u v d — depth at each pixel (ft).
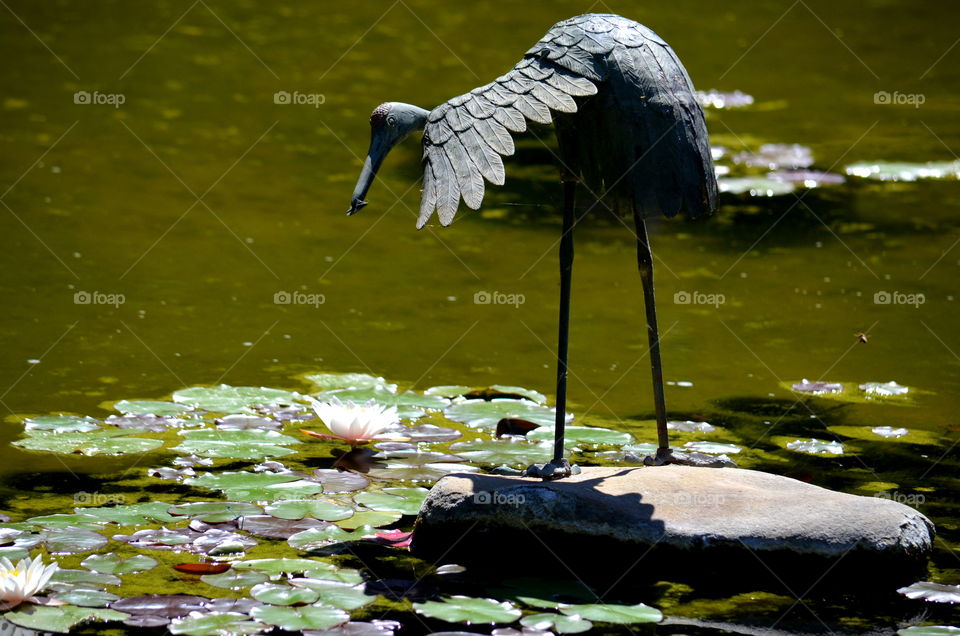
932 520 19.52
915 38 66.80
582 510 17.57
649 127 17.95
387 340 29.01
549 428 23.57
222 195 40.73
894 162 46.42
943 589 16.85
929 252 36.81
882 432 23.61
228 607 15.53
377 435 21.91
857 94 56.29
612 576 17.30
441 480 18.67
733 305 32.19
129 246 35.35
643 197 18.11
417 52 59.62
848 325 30.58
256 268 34.22
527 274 34.76
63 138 45.47
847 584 17.10
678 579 17.22
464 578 17.03
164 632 14.99
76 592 15.92
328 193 41.63
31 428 22.53
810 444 22.79
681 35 65.82
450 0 72.23
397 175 44.27
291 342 28.63
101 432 22.43
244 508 19.13
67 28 61.93
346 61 57.82
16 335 27.94
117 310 30.17
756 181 43.91
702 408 24.91
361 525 18.62
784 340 29.50
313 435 22.20
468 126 17.37
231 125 48.47
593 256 36.73
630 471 19.21
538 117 17.29
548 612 15.83
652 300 19.86
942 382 26.63
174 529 18.35
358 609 15.78
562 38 18.15
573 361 27.94
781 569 17.17
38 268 32.99
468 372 26.99
